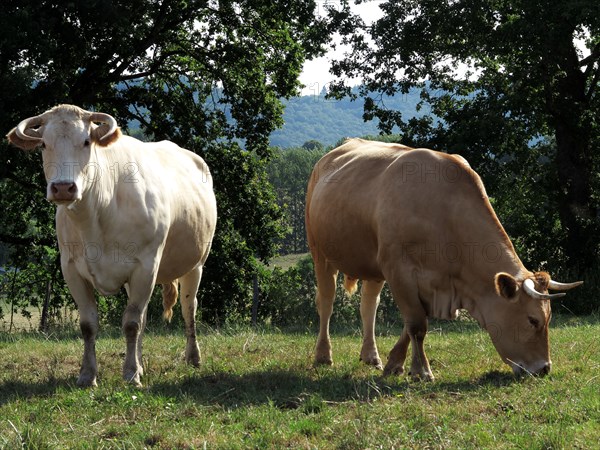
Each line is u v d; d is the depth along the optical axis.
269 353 9.18
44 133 6.27
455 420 5.30
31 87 18.33
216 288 23.97
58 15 18.06
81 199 6.50
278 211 24.64
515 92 21.34
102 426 5.49
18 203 23.84
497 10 22.28
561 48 20.06
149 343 10.10
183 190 8.10
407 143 23.02
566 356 8.01
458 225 7.17
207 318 23.95
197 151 23.28
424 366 7.28
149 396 6.22
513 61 23.09
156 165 7.73
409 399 5.91
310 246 9.22
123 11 18.67
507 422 5.18
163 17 21.31
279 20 22.92
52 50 17.09
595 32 19.89
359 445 4.78
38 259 23.92
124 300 19.83
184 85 24.02
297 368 8.05
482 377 7.02
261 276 24.56
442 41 23.31
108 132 6.33
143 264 7.10
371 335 8.66
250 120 23.34
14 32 16.47
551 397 5.80
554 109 22.12
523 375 6.85
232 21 22.69
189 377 7.20
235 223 23.97
